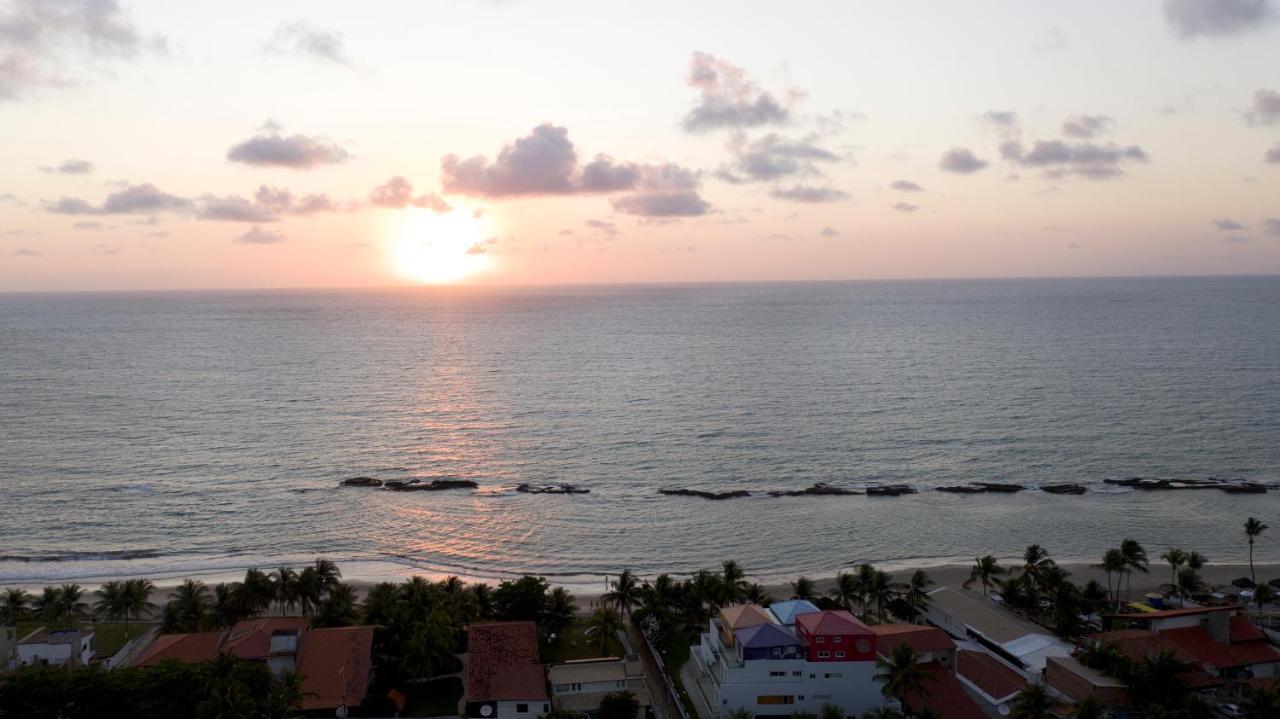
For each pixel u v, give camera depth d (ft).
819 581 437.99
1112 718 284.82
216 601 389.80
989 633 352.08
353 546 494.18
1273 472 627.05
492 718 290.76
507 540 503.61
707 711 302.86
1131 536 504.84
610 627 344.08
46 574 450.30
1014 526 521.65
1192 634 324.60
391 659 326.24
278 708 266.57
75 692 270.05
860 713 296.51
